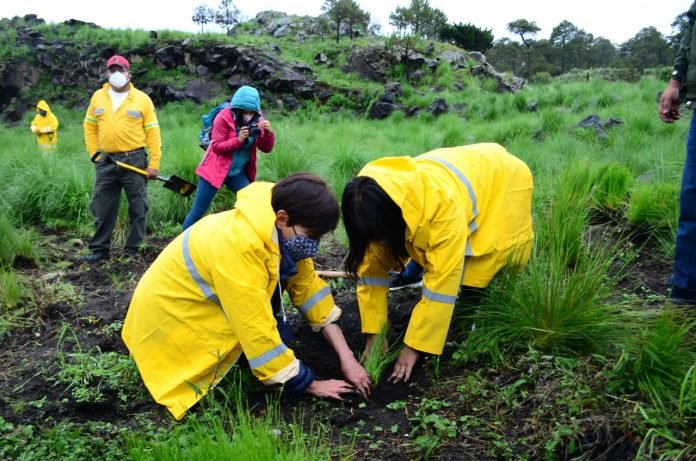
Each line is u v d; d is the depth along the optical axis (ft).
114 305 13.62
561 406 8.45
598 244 13.98
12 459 8.45
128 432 9.00
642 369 8.54
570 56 198.80
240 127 17.51
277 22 104.01
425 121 62.18
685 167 10.67
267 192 9.44
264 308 9.14
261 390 10.14
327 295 10.52
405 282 13.20
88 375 10.44
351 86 76.18
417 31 91.25
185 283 9.61
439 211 9.43
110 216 17.97
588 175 18.12
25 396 10.18
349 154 26.86
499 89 83.56
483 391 9.22
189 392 9.66
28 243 17.57
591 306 10.07
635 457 7.47
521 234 11.26
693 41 10.38
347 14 95.09
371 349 10.50
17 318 13.01
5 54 87.20
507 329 10.31
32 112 83.92
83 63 86.74
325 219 9.20
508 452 7.99
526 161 24.41
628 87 58.23
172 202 22.35
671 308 10.22
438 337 9.81
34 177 23.25
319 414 9.47
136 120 17.76
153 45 83.97
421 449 8.31
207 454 7.78
